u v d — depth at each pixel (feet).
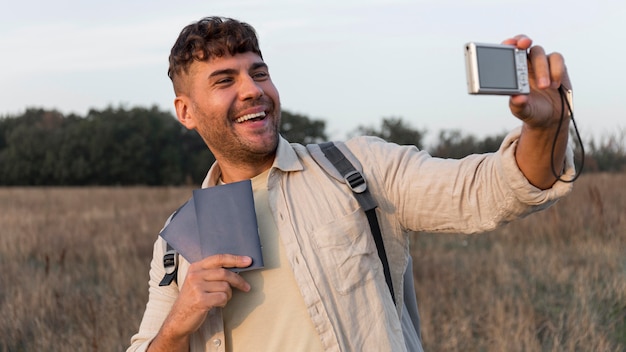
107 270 25.84
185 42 6.86
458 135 57.36
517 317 18.06
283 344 6.27
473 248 28.37
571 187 5.81
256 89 6.68
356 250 6.38
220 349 6.47
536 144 5.66
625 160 49.49
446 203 6.43
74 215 50.47
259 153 6.82
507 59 5.23
